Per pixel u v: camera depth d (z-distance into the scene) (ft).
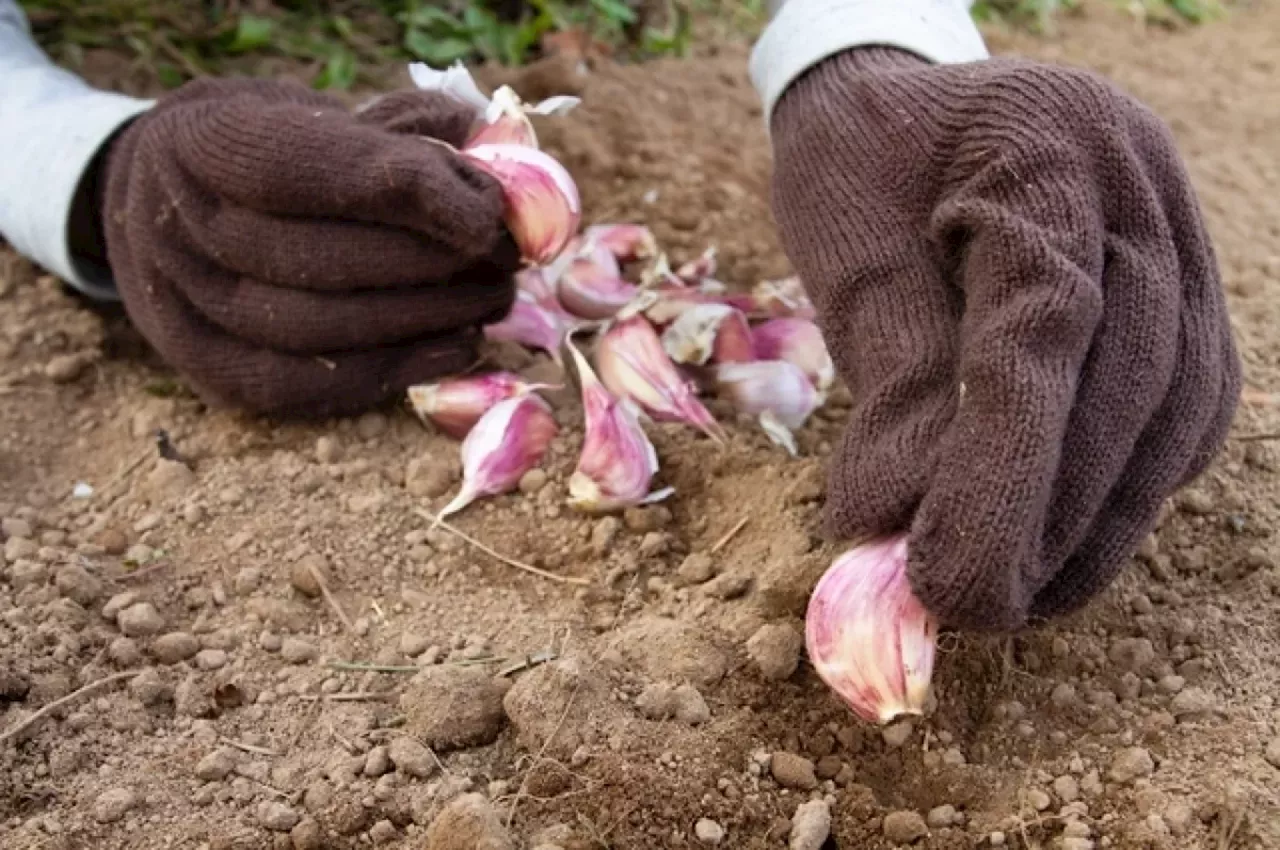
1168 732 1.67
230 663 1.75
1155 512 1.64
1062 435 1.58
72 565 1.81
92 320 2.10
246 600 1.81
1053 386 1.56
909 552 1.58
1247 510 1.86
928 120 1.74
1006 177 1.65
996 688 1.71
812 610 1.65
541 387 1.92
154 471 1.92
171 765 1.68
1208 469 1.89
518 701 1.67
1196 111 2.63
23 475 1.96
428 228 1.85
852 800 1.64
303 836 1.62
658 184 2.33
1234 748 1.64
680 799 1.63
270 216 1.89
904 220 1.73
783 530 1.81
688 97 2.54
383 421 1.97
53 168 2.05
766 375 1.94
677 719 1.68
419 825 1.64
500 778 1.67
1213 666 1.72
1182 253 1.68
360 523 1.87
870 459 1.63
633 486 1.85
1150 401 1.61
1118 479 1.63
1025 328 1.57
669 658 1.72
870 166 1.76
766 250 2.22
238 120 1.89
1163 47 2.91
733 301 2.04
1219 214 2.34
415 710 1.70
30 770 1.67
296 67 2.54
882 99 1.78
